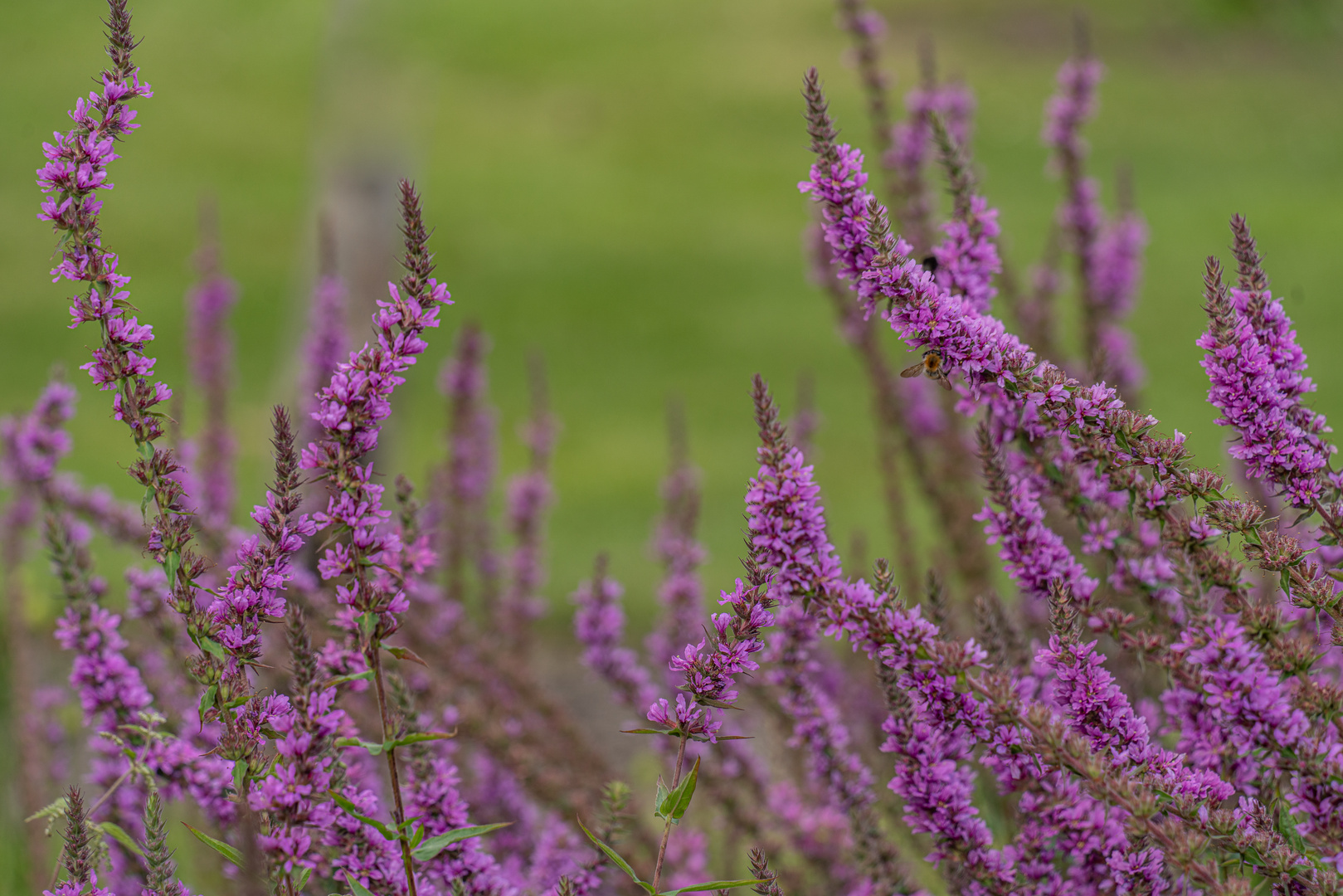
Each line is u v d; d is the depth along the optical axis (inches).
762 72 1256.2
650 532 480.1
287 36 1315.2
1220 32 1368.1
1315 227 863.7
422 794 119.1
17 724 218.7
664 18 1455.5
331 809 106.6
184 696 156.3
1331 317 705.6
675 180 991.0
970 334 107.7
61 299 694.5
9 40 1218.0
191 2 1443.2
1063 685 109.0
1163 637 112.7
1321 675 115.3
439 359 657.0
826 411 597.0
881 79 215.9
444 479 250.4
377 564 98.3
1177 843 94.7
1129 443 106.9
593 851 136.8
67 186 101.9
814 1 1492.4
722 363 673.0
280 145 1007.6
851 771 143.4
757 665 101.6
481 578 257.0
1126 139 1074.1
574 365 674.2
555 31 1403.8
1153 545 122.9
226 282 272.5
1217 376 108.2
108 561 304.5
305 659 104.3
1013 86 1202.0
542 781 168.9
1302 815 109.4
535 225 886.4
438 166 1007.0
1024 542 117.2
